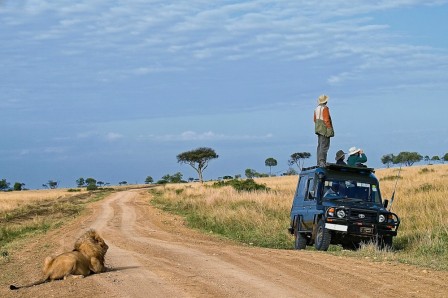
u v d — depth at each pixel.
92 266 12.13
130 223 31.98
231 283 10.75
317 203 17.95
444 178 44.53
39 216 40.31
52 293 10.22
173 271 12.37
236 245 20.33
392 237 18.53
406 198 28.23
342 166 18.17
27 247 20.92
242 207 31.11
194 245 18.88
